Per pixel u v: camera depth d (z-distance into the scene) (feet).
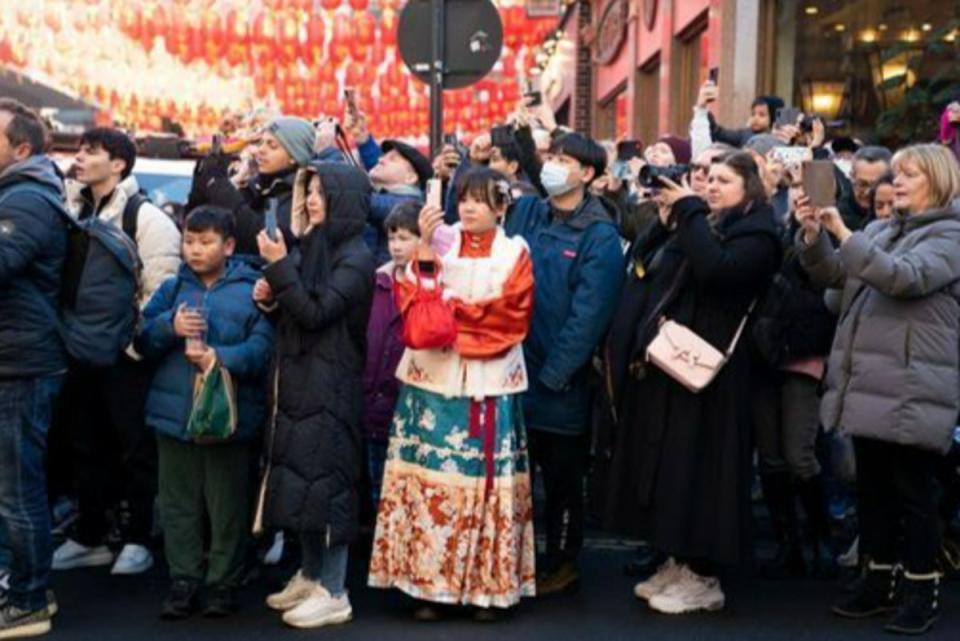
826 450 18.86
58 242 15.75
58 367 15.87
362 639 15.79
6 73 45.62
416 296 16.01
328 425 15.94
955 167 15.92
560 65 66.44
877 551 16.65
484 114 48.34
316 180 16.19
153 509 18.95
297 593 16.99
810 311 17.81
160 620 16.55
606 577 18.79
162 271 18.45
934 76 29.53
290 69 40.55
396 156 20.94
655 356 16.31
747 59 32.32
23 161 15.71
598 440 17.54
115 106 41.91
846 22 31.12
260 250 15.94
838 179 20.06
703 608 17.01
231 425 15.96
